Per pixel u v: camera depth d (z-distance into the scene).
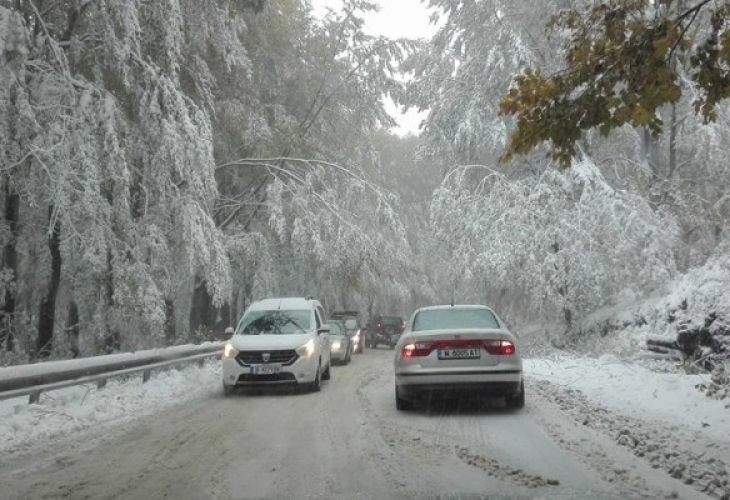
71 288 18.20
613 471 6.50
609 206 21.94
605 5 7.63
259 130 24.47
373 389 13.75
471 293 29.38
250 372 12.41
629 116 7.65
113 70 16.66
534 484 6.05
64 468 6.92
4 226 16.58
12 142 14.05
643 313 20.03
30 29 15.42
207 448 7.86
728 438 7.81
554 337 24.97
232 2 19.98
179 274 18.52
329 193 26.36
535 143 7.96
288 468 6.82
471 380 9.59
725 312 14.12
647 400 10.71
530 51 24.03
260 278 25.44
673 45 7.49
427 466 6.80
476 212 24.75
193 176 17.56
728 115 23.56
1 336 17.05
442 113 26.73
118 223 16.36
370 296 38.31
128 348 17.92
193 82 19.98
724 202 24.27
